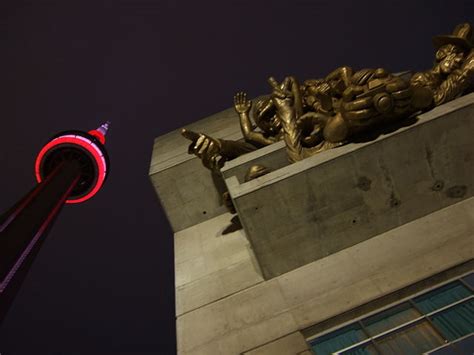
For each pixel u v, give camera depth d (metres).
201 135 12.80
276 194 9.76
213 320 10.07
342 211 10.14
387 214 10.36
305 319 8.91
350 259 10.17
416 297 8.55
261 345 8.66
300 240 10.34
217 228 15.45
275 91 13.27
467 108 9.55
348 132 9.96
